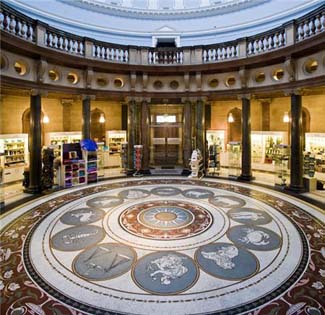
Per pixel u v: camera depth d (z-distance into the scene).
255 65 10.29
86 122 10.93
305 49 8.34
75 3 14.68
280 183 10.12
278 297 3.64
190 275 4.17
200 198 8.38
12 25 8.29
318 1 12.17
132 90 11.71
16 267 4.39
